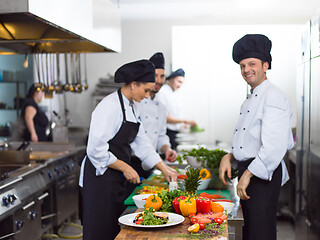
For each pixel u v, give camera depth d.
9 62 6.14
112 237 3.24
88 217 3.21
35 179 4.30
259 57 2.98
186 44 8.28
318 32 3.80
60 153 5.46
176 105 7.25
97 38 4.39
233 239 2.59
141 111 4.16
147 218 2.29
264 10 7.91
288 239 5.28
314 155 3.94
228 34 8.17
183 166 4.26
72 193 5.60
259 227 2.99
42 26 3.93
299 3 7.40
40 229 4.35
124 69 3.13
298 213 4.65
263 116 2.93
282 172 3.09
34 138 5.92
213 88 8.38
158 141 4.41
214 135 8.47
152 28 8.60
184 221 2.40
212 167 3.38
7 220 3.62
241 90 8.34
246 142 3.04
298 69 4.71
